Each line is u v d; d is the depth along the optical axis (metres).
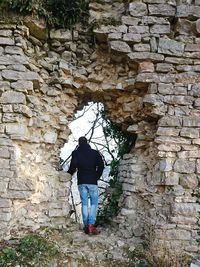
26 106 3.98
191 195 3.88
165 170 3.92
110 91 4.42
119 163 4.68
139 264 3.58
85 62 4.45
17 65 3.97
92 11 4.38
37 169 4.14
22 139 3.94
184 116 4.02
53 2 4.34
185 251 3.76
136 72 4.29
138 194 4.21
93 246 3.90
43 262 3.49
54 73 4.30
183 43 4.15
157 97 4.06
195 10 4.17
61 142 4.48
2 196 3.77
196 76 4.09
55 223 4.17
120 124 4.66
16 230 3.85
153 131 4.25
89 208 4.42
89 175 4.36
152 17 4.16
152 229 3.88
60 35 4.36
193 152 3.96
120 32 4.16
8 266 3.38
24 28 4.02
